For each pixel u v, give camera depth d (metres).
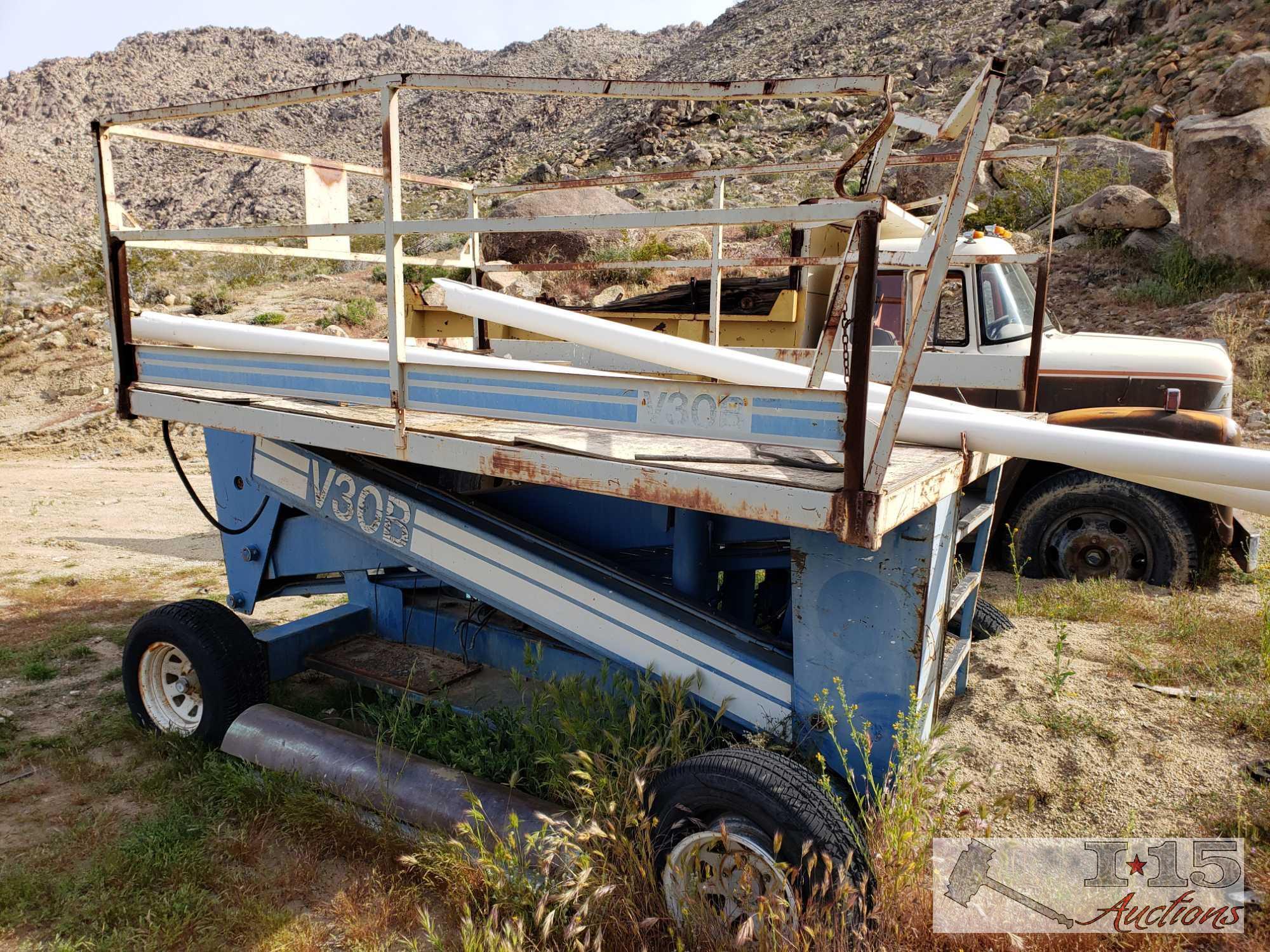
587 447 3.22
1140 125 25.16
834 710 3.10
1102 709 4.47
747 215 2.56
